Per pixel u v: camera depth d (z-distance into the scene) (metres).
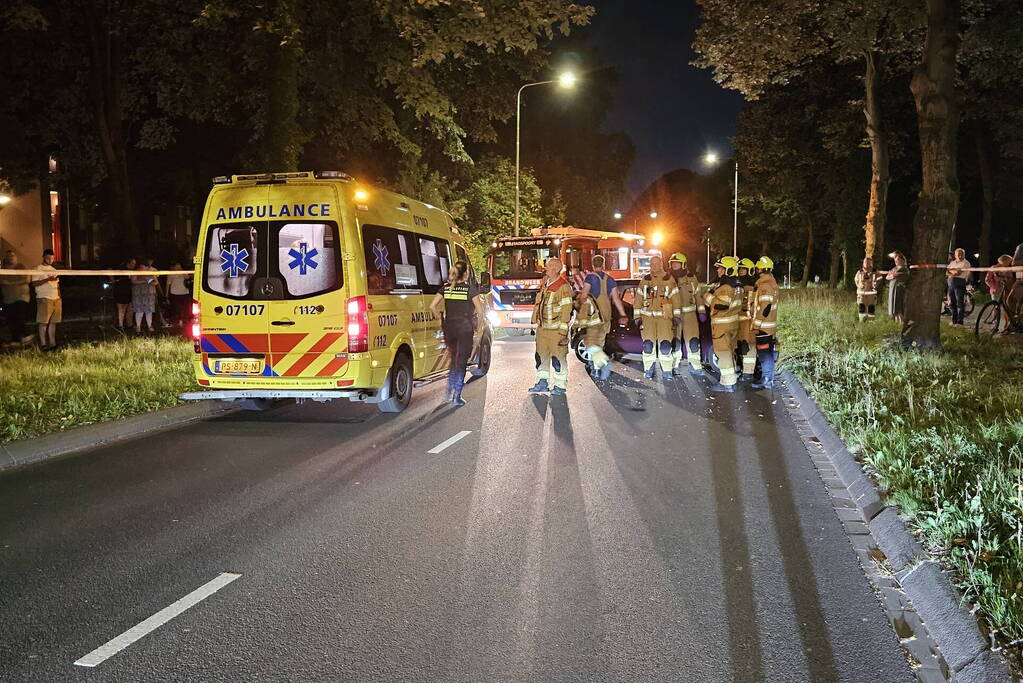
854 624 4.09
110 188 24.08
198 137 30.16
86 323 21.52
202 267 9.30
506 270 20.66
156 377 11.26
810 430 8.81
